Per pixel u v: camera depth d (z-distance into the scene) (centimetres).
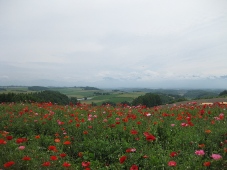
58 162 598
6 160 566
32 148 684
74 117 1090
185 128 843
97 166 626
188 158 595
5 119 1089
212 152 631
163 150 668
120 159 580
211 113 1099
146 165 592
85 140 778
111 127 886
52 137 859
